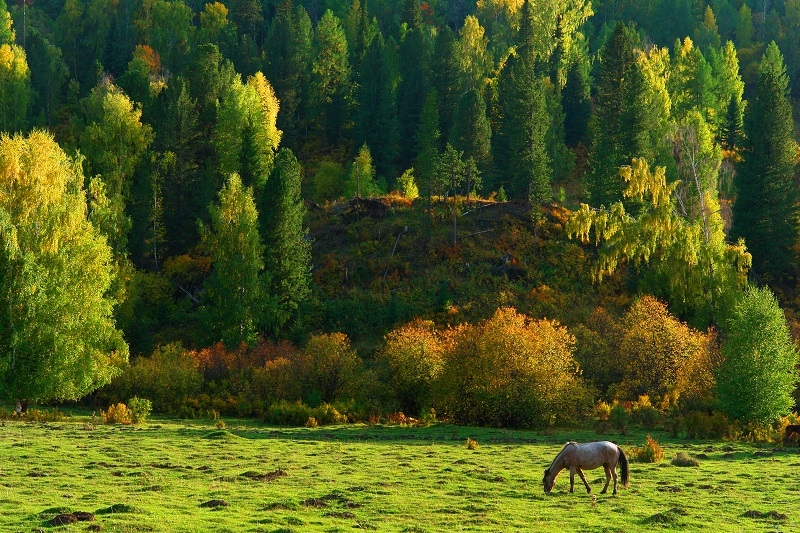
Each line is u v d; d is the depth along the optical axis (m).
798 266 87.75
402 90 134.38
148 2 197.12
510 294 80.38
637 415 55.41
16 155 50.50
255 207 85.00
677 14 196.00
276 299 75.44
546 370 52.75
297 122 138.38
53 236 50.72
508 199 102.94
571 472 26.64
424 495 26.28
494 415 53.25
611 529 21.73
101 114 119.06
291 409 55.22
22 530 19.83
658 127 103.19
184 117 101.19
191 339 78.38
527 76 99.00
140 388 61.91
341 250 91.44
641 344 63.72
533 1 159.38
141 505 23.11
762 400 49.31
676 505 25.30
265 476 28.89
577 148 128.25
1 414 49.94
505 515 23.38
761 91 88.50
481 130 108.31
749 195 86.88
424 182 112.38
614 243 70.69
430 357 59.00
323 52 149.50
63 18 198.88
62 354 48.56
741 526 22.50
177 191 95.62
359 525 21.64
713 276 67.06
